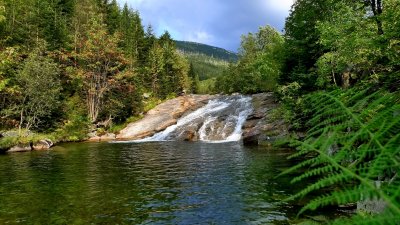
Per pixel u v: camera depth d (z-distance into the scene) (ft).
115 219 28.84
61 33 149.48
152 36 221.87
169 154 72.18
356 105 4.86
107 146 93.25
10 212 30.78
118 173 49.78
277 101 110.11
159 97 187.42
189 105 147.13
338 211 27.30
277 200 32.94
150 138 118.62
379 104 4.77
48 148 88.74
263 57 117.19
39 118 110.93
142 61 200.75
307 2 75.97
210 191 37.81
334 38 46.55
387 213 2.58
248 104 128.36
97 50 144.66
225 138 108.58
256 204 32.09
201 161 60.34
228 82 224.74
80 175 48.42
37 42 130.41
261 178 43.37
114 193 37.65
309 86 69.82
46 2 157.99
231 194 36.17
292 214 28.43
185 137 113.39
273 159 59.41
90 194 37.22
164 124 128.98
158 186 40.88
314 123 5.45
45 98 104.83
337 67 49.32
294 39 81.56
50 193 37.83
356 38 37.55
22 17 139.13
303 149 4.61
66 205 33.06
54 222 28.07
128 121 140.87
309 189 3.59
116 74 152.35
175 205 32.78
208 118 124.67
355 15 43.47
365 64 36.55
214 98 153.89
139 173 49.65
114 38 151.74
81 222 28.07
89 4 182.70
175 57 222.07
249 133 89.35
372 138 3.71
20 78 101.60
